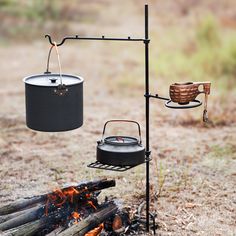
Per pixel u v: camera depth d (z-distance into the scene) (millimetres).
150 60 14547
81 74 13695
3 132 8898
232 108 10445
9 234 4691
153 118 9883
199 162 7480
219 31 17125
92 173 6980
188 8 23656
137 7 25172
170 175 6945
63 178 6812
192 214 5824
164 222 5590
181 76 13273
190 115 9953
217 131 9062
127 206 5832
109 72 13852
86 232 4914
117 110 10477
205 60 14211
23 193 6332
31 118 4887
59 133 8844
